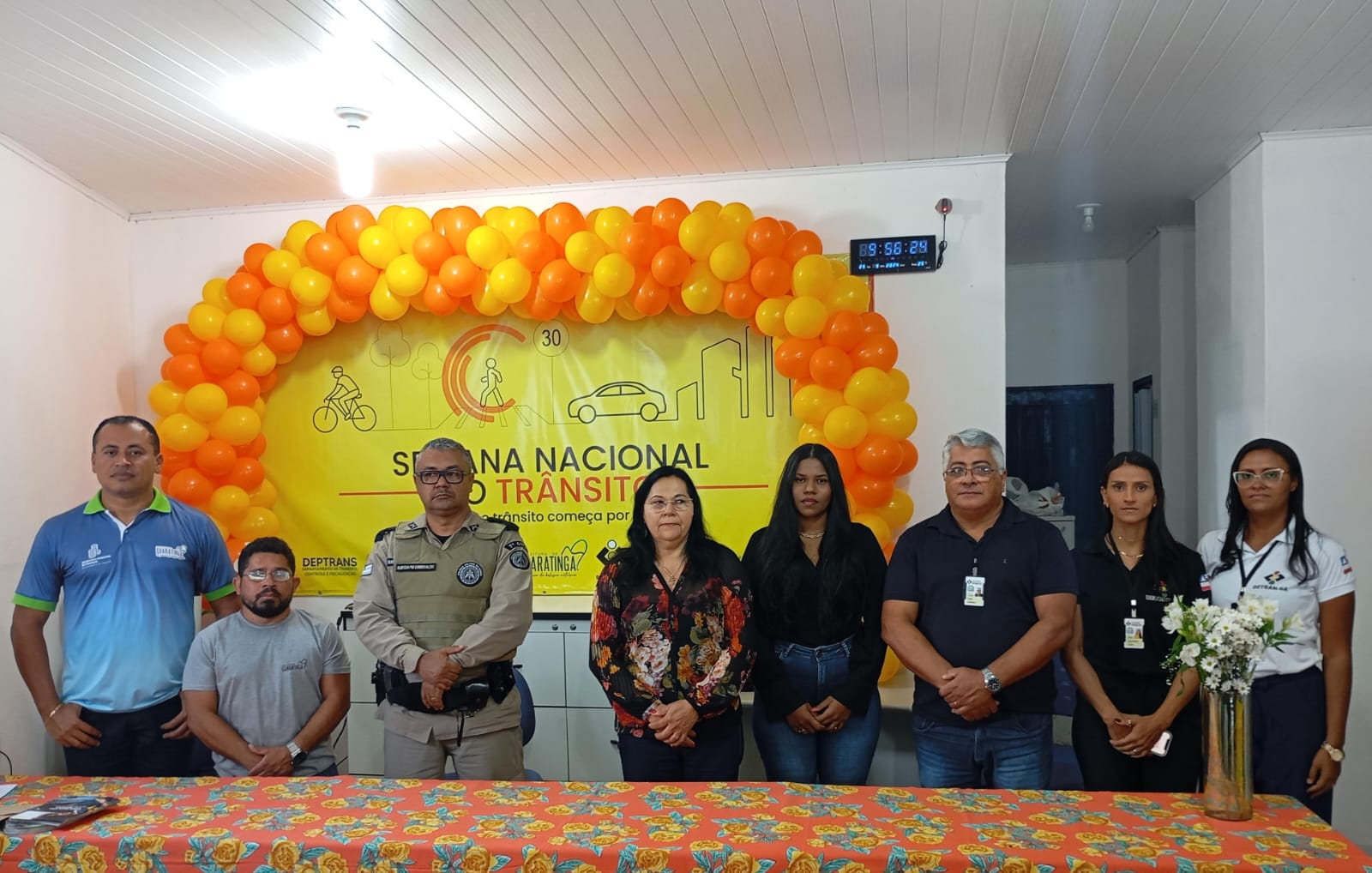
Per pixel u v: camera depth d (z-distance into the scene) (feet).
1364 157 11.21
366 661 12.49
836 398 10.91
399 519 13.05
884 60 9.16
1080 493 18.74
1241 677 5.83
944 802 6.25
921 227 12.16
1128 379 18.49
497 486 12.88
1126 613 7.81
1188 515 16.21
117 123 10.46
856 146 11.57
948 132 11.18
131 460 9.22
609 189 12.87
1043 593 7.78
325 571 13.15
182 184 12.49
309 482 13.20
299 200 13.30
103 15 8.06
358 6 7.93
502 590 8.69
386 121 10.50
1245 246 12.06
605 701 11.72
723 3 8.02
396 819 6.05
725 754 8.14
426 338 12.99
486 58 8.97
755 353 12.29
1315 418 11.33
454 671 8.25
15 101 9.84
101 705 9.20
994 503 8.12
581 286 11.51
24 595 9.26
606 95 9.89
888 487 11.00
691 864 5.39
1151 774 7.66
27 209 11.37
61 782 6.98
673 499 8.12
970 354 12.03
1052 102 10.28
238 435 12.19
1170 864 5.19
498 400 12.87
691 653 7.98
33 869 5.85
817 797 6.38
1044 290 18.95
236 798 6.53
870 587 8.61
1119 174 13.08
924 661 7.77
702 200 12.61
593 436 12.67
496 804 6.32
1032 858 5.26
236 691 8.30
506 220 11.61
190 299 13.53
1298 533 8.04
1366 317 11.23
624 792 6.56
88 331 12.57
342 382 13.16
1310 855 5.29
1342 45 8.90
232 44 8.63
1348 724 11.04
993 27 8.52
